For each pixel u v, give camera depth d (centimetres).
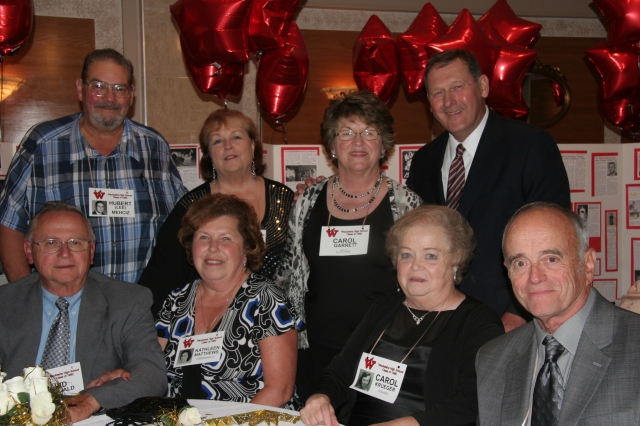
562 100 609
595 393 167
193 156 407
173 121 543
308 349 296
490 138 299
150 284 308
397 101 583
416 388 223
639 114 445
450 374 223
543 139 290
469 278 291
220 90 390
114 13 522
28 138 322
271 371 249
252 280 267
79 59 516
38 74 505
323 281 284
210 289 267
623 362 167
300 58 397
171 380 256
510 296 275
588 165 406
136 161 336
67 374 235
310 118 566
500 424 190
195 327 263
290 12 387
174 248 312
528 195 286
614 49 429
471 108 297
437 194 324
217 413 208
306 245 295
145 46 532
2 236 314
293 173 391
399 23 580
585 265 181
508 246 187
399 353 230
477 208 293
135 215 331
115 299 260
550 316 179
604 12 425
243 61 365
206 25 355
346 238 283
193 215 268
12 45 370
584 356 172
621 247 416
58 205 255
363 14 571
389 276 279
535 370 190
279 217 326
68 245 246
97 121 315
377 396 226
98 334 251
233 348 253
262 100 408
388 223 284
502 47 405
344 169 292
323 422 204
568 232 180
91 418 206
